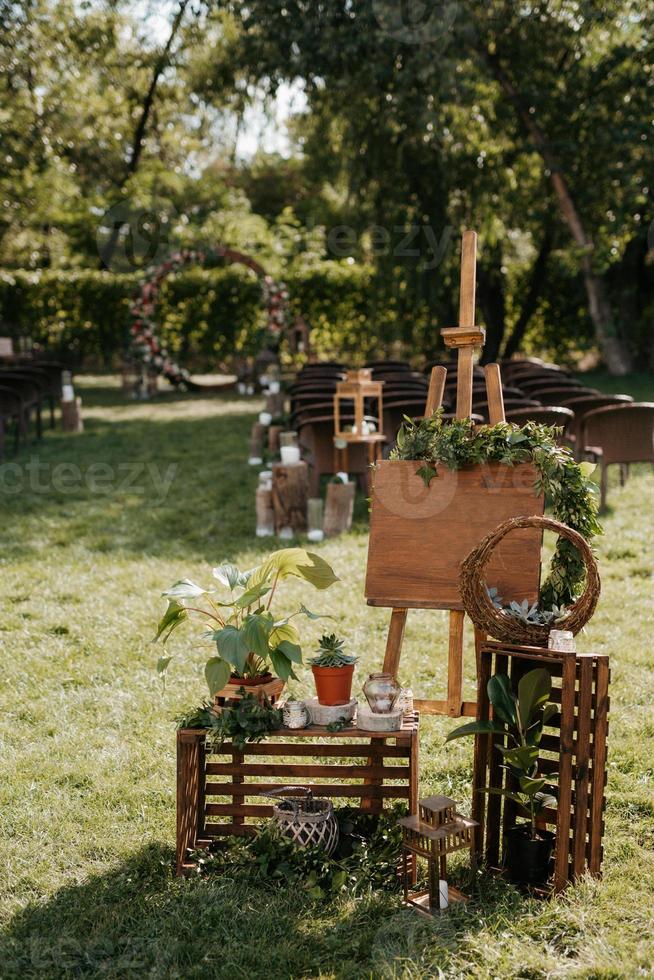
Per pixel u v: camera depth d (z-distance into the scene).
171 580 5.64
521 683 2.50
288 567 2.83
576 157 14.52
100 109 20.36
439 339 16.55
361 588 5.39
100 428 12.62
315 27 13.05
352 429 7.48
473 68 13.30
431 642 4.51
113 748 3.43
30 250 21.50
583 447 7.11
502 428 2.80
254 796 3.04
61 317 18.69
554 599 2.73
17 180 19.14
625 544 6.09
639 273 18.92
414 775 2.66
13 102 18.33
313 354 17.59
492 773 2.65
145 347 14.56
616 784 3.07
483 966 2.16
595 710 2.48
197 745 2.74
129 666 4.27
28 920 2.41
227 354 18.48
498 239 16.22
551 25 14.08
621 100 14.00
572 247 15.19
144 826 2.89
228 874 2.60
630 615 4.81
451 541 2.84
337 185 16.00
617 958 2.16
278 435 9.49
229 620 2.79
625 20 13.95
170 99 21.70
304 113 15.30
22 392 11.20
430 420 2.91
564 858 2.45
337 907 2.44
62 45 18.64
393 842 2.70
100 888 2.55
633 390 13.53
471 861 2.59
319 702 2.74
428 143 14.02
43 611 5.10
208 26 16.81
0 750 3.43
